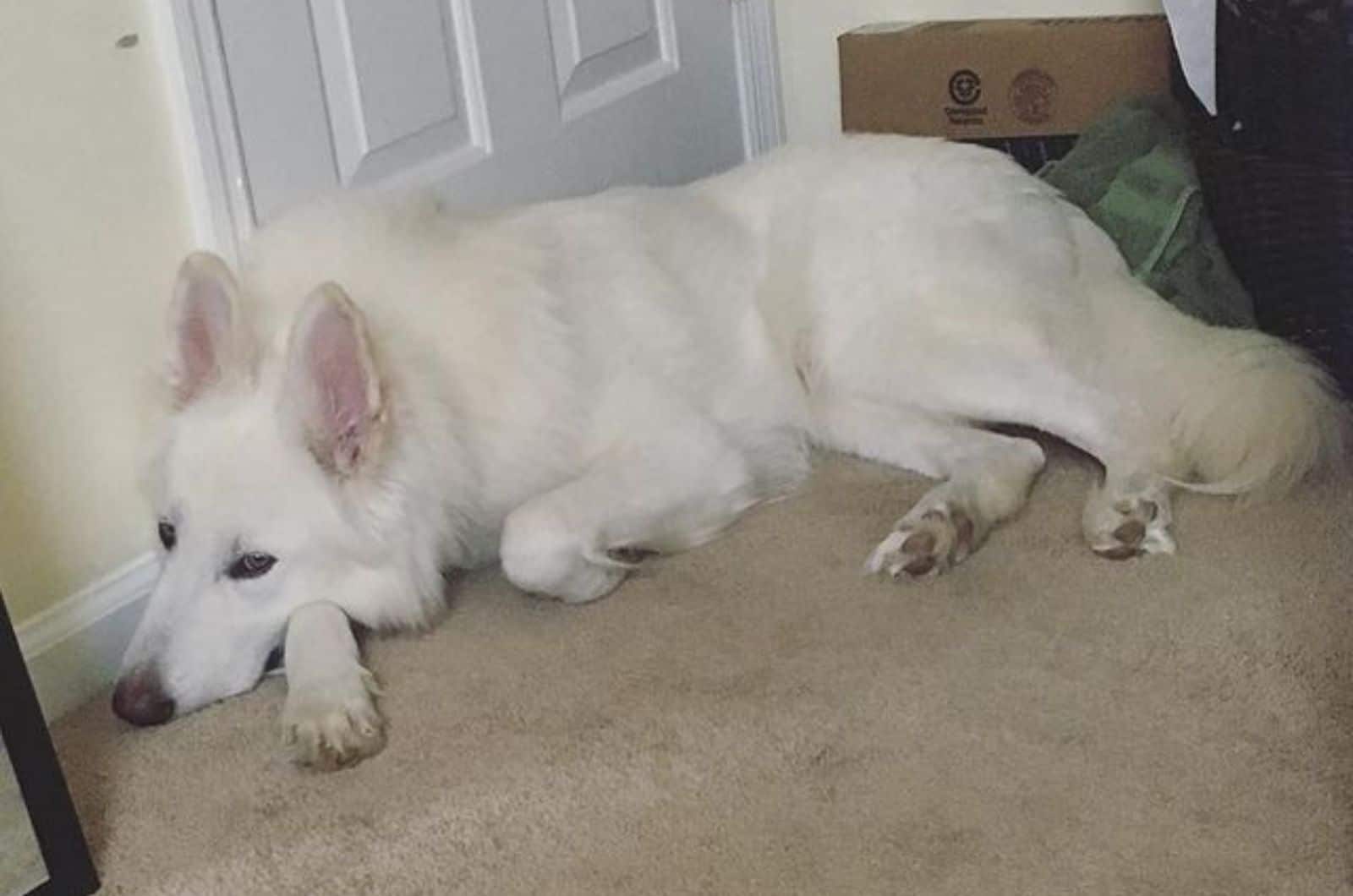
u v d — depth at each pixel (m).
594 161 2.96
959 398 2.52
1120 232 2.71
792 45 3.23
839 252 2.59
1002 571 2.38
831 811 2.08
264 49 2.50
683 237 2.60
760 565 2.45
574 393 2.46
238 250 2.49
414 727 2.25
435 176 2.73
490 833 2.11
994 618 2.31
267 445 2.28
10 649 2.04
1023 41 2.99
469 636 2.39
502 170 2.82
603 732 2.21
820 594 2.38
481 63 2.77
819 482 2.61
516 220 2.53
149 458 2.34
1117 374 2.49
